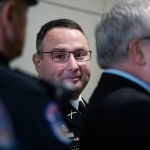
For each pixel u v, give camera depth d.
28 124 1.01
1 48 1.17
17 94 1.04
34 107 1.04
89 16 5.39
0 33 1.16
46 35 2.70
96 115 1.67
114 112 1.56
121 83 1.66
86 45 2.72
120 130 1.52
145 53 1.63
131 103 1.54
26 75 1.19
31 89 1.08
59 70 2.63
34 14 4.65
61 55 2.65
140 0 1.71
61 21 2.74
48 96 1.14
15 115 1.00
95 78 5.23
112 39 1.67
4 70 1.10
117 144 1.53
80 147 1.85
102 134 1.60
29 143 0.99
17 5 1.21
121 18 1.65
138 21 1.62
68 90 1.24
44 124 1.05
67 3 5.11
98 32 1.74
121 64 1.68
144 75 1.66
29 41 4.56
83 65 2.67
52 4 4.91
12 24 1.19
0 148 0.93
